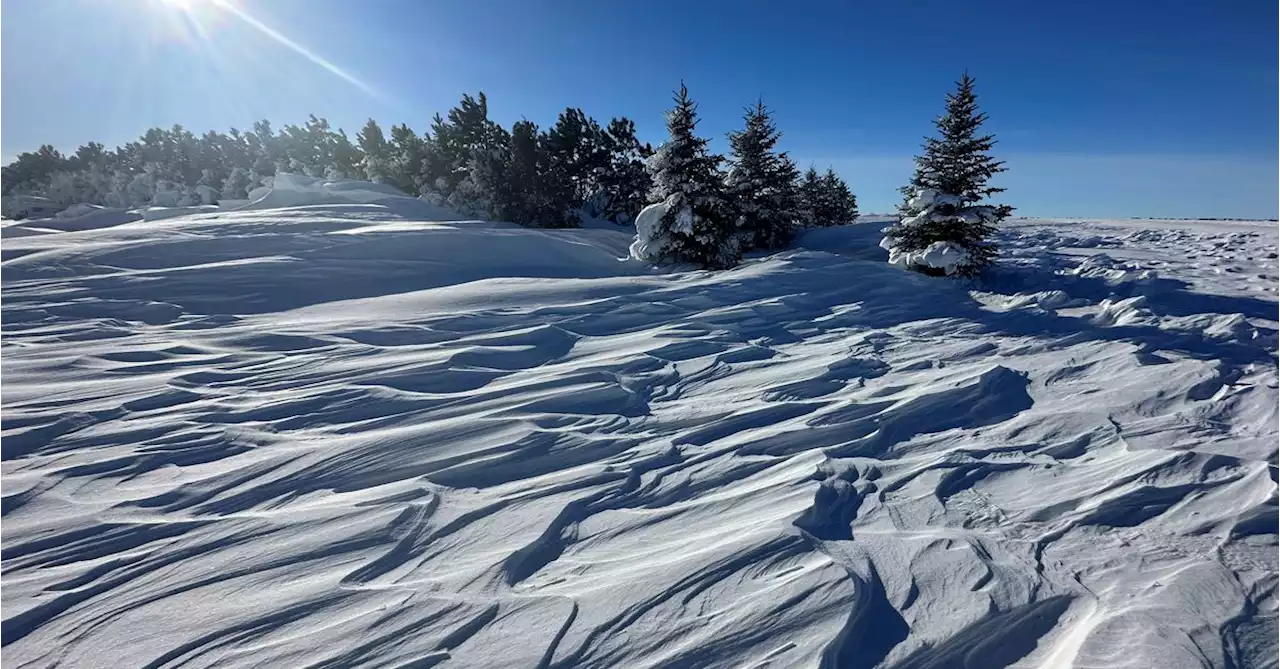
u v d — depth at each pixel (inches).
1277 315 356.2
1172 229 1119.0
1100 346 277.4
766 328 342.0
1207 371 222.7
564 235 991.0
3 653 92.2
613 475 151.4
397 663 87.4
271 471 154.9
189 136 2484.0
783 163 1136.8
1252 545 110.5
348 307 383.9
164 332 305.4
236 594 105.7
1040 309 392.8
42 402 201.0
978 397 208.1
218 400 208.4
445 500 138.7
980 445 165.2
